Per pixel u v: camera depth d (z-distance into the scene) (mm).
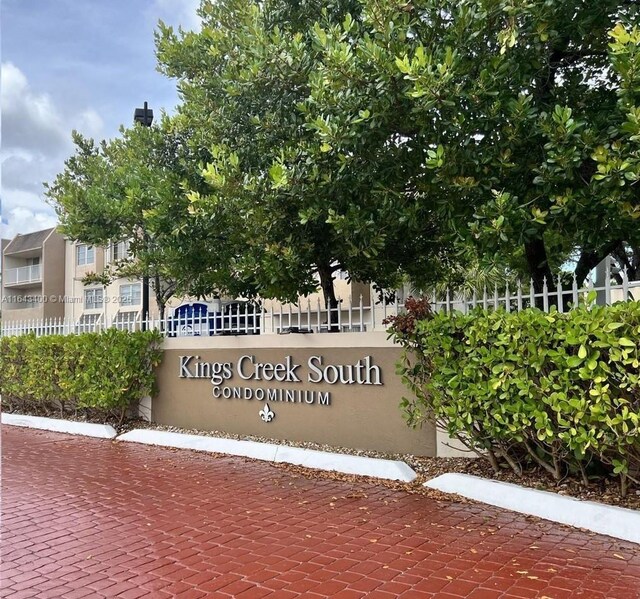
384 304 8102
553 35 5512
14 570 4609
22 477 7527
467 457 7148
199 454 8742
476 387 5996
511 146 5883
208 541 5152
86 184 14828
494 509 5746
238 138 8719
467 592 4016
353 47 7031
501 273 12000
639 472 5500
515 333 5660
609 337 5016
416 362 7352
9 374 12875
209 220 8258
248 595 4094
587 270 8609
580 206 5738
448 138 6090
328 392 8359
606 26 5879
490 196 6316
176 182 9383
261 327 9320
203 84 9438
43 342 11961
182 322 10625
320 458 7637
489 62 5684
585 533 5023
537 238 6996
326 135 6164
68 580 4414
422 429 7453
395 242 8594
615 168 5109
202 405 10070
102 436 10422
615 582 4094
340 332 8273
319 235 8016
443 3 5953
